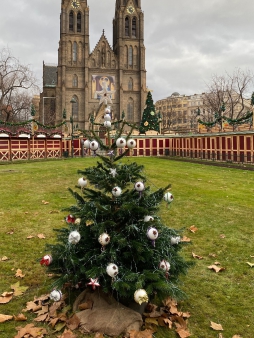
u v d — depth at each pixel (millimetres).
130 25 76312
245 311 3719
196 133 31250
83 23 73500
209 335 3305
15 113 48812
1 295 3996
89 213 3533
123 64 75375
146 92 75875
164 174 15367
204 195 9867
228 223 6891
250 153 21594
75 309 3615
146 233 3477
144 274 3412
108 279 3508
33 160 25938
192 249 5504
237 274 4594
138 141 36719
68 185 11680
